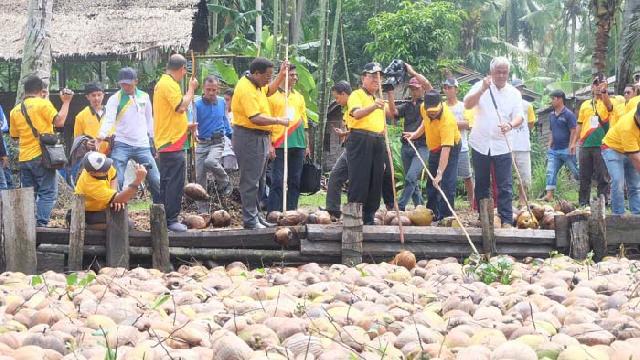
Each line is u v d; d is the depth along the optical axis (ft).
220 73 56.54
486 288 17.65
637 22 49.85
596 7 55.16
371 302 16.46
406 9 81.05
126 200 23.67
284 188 26.99
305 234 25.17
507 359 11.50
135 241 24.39
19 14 62.28
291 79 30.25
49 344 12.48
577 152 48.08
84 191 23.65
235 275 22.20
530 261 25.91
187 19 59.93
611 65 78.64
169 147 25.45
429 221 27.71
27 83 27.40
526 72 119.65
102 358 11.84
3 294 17.13
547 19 131.75
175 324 14.35
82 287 18.81
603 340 12.91
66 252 23.98
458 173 35.68
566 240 26.94
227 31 69.46
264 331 13.12
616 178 30.32
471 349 11.83
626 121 28.73
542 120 75.46
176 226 25.59
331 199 28.84
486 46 112.37
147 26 59.21
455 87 34.73
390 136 54.44
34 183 27.27
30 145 26.89
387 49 81.30
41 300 16.21
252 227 25.61
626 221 27.25
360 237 24.86
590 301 16.49
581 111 40.81
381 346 12.78
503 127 28.48
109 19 60.03
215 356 11.95
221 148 32.58
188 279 20.93
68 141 62.08
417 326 13.55
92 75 84.94
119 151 28.22
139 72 71.77
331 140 72.08
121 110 28.14
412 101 33.01
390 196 30.01
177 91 25.35
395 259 24.40
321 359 11.87
